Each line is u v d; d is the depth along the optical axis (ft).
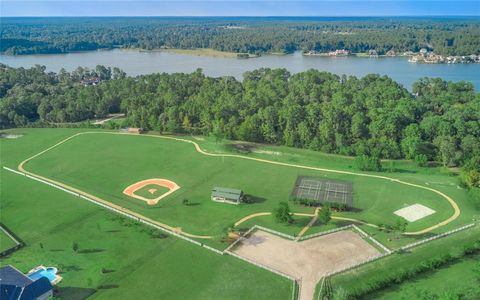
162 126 609.01
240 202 391.24
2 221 364.38
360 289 267.18
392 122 525.34
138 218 365.20
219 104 638.94
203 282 281.74
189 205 389.19
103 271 291.17
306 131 538.06
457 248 301.63
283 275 285.43
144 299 266.16
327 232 338.13
